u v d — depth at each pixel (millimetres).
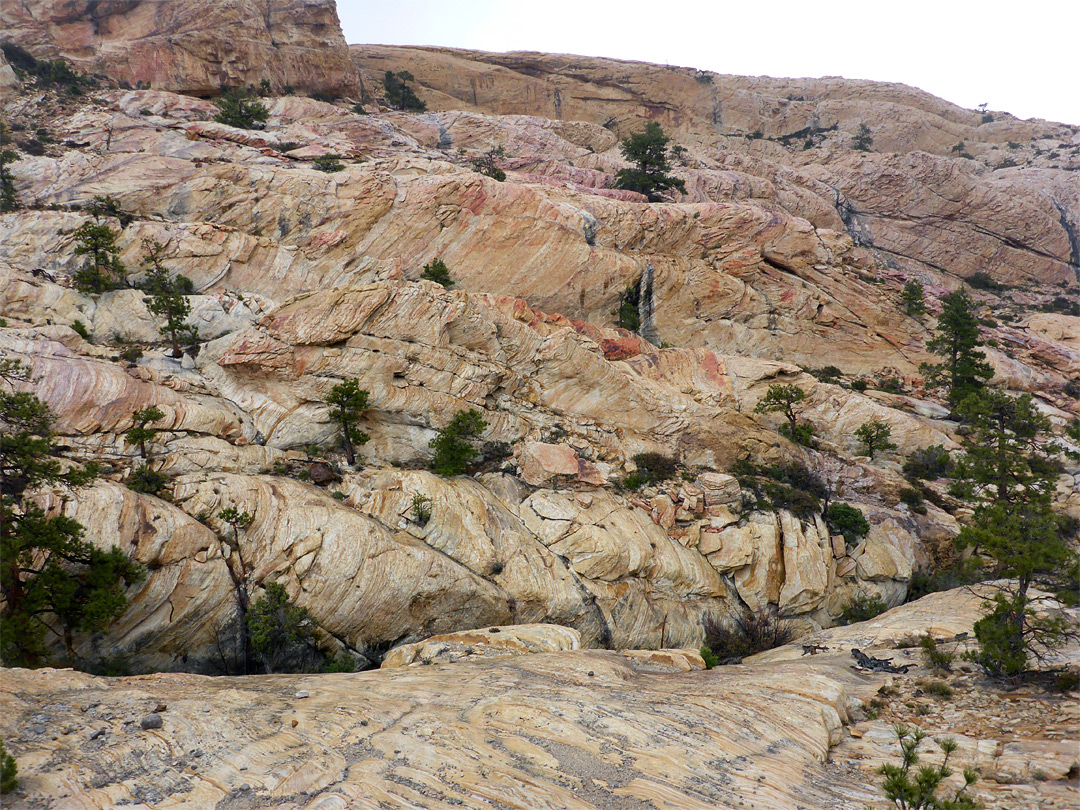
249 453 38562
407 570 32906
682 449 53344
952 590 38125
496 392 49531
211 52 97250
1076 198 128500
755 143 147500
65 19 91688
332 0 109438
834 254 82250
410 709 16281
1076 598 22250
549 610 36750
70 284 49156
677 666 26297
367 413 44344
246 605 30047
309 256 59844
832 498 52281
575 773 13352
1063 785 14695
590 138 127312
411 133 104875
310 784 12117
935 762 16359
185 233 54812
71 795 10758
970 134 161875
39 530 24031
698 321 71688
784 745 16344
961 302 69812
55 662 24688
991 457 39312
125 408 36156
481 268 65000
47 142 67500
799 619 43688
